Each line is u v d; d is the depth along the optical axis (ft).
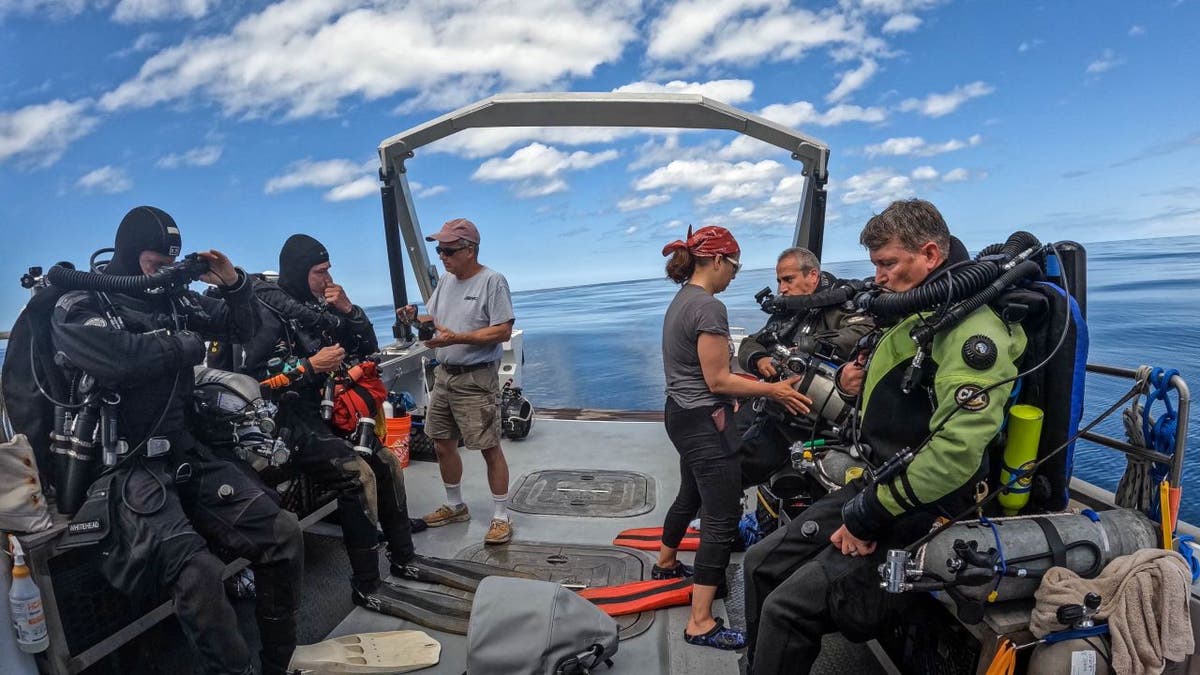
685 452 8.14
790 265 9.68
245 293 8.14
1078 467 15.85
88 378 6.31
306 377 8.86
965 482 5.18
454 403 11.07
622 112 12.48
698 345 7.70
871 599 5.91
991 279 5.27
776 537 6.74
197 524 7.14
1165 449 5.72
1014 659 5.17
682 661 7.93
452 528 11.83
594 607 7.69
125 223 6.98
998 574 5.15
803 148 12.84
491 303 10.78
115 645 6.71
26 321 6.35
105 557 6.33
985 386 5.06
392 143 13.41
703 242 7.97
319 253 10.05
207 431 7.63
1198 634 5.25
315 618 9.29
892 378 5.99
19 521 5.84
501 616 7.15
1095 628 5.01
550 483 13.83
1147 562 5.00
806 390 8.09
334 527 12.24
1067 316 5.38
